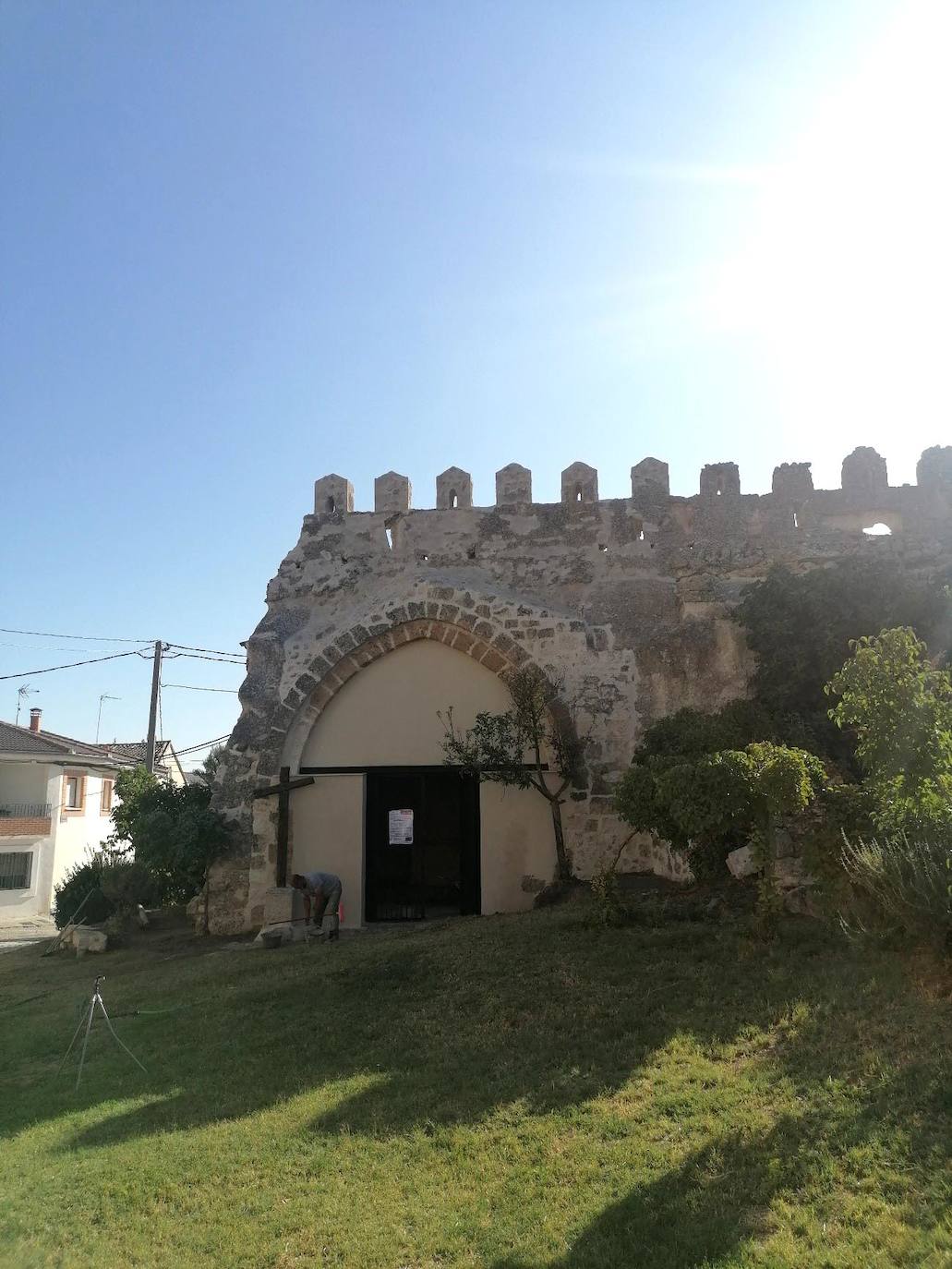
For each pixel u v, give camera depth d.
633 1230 4.60
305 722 18.12
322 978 11.00
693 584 17.47
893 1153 4.89
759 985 8.06
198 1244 5.14
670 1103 6.04
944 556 16.81
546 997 8.83
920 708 7.46
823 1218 4.45
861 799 9.08
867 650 7.88
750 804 9.17
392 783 18.36
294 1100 7.19
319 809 17.77
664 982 8.70
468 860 17.42
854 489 18.00
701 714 14.11
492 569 18.66
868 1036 6.44
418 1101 6.77
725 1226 4.50
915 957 7.44
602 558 18.33
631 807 10.80
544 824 17.05
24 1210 5.79
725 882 12.50
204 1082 7.98
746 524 18.09
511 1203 5.12
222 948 15.82
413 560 19.02
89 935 17.92
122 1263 5.02
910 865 7.38
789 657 15.17
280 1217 5.32
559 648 17.59
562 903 15.31
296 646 18.55
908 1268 3.95
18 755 37.97
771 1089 6.00
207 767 21.23
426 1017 8.90
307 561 19.41
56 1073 8.95
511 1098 6.59
